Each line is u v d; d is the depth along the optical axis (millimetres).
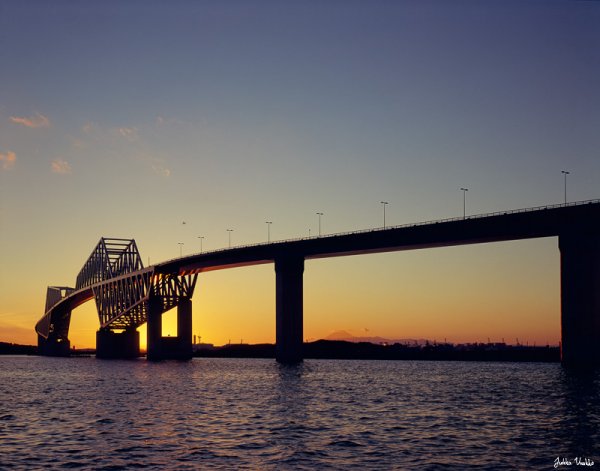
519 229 149750
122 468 53375
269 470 52750
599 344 136625
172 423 76438
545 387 120625
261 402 98750
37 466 54094
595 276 137625
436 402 98562
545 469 53156
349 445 62469
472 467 53656
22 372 192500
